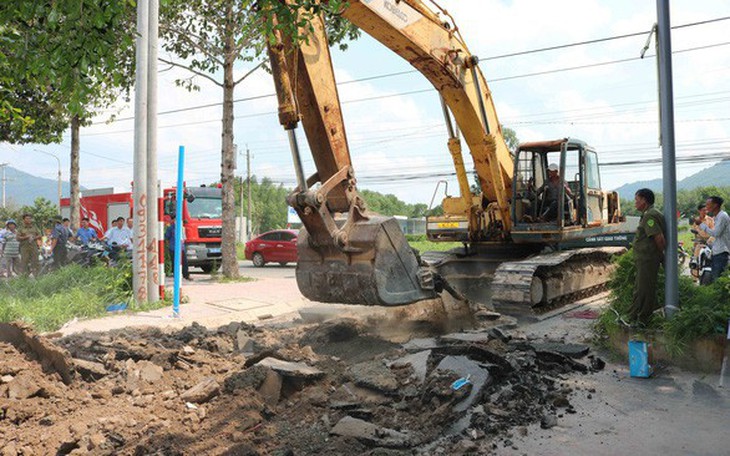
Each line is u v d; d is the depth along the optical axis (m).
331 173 7.26
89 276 12.30
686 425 4.78
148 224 11.39
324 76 7.07
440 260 11.84
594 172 12.11
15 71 4.73
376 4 7.79
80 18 4.25
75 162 21.59
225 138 17.20
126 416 4.78
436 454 4.17
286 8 5.24
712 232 9.64
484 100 10.43
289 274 20.17
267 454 4.15
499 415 4.84
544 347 7.11
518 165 11.10
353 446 4.29
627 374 6.30
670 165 7.02
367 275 7.02
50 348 5.58
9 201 78.38
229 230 17.28
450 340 7.11
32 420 4.68
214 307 11.17
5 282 12.86
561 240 10.62
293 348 6.49
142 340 7.04
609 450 4.27
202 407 5.02
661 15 7.09
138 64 11.27
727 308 6.45
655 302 7.06
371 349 7.25
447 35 9.29
